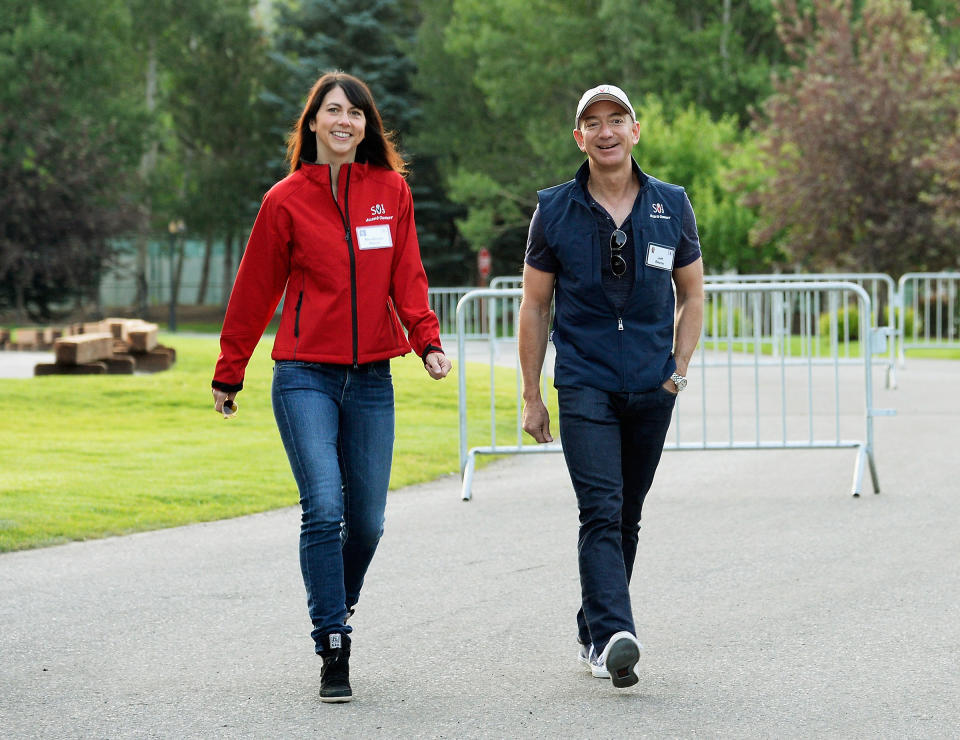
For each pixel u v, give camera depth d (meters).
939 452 20.16
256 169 111.00
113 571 12.48
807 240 62.69
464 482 16.75
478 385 28.86
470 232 92.38
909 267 61.44
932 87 62.50
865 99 61.62
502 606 10.99
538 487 17.73
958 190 56.69
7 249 84.00
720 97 90.69
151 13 109.44
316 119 8.81
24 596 11.44
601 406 8.62
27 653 9.61
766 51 98.69
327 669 8.40
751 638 9.86
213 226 115.00
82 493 16.77
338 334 8.67
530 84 94.94
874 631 10.03
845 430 23.06
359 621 10.54
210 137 115.31
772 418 25.12
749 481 17.94
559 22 93.75
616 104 8.60
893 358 31.67
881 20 68.12
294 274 8.79
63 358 32.31
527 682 8.79
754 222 68.62
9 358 43.38
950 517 14.85
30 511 15.43
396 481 18.09
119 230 87.31
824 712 8.02
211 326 101.12
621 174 8.71
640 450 8.95
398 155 9.13
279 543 13.89
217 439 22.64
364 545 9.10
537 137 94.56
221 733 7.74
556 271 8.92
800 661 9.21
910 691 8.46
